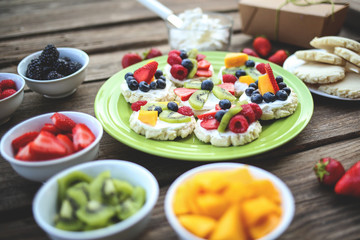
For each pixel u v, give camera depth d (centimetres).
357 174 37
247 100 49
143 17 80
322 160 39
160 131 45
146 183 36
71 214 33
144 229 36
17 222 38
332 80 52
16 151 41
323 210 37
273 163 43
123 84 53
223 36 65
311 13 61
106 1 90
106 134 48
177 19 59
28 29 76
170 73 55
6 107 47
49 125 42
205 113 46
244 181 33
